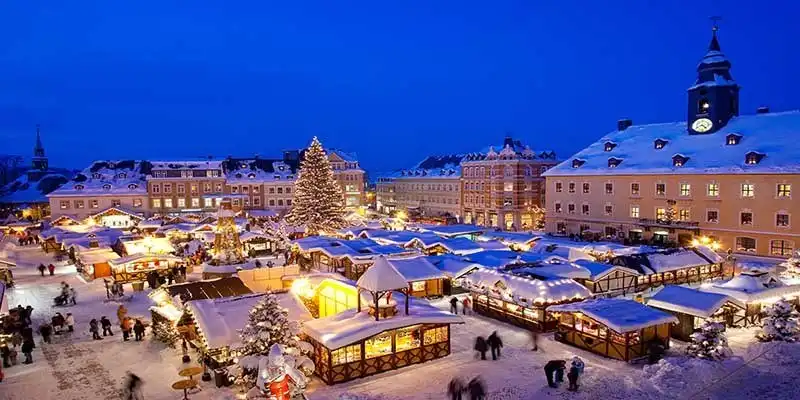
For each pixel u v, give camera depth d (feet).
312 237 190.19
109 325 102.01
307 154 236.02
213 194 335.47
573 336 93.09
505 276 108.68
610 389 75.00
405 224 261.85
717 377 78.23
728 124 213.66
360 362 80.64
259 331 70.03
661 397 72.23
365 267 152.46
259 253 208.64
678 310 94.32
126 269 150.10
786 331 91.86
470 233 211.20
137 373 83.66
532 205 297.33
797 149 180.96
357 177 368.48
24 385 79.56
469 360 87.40
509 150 298.35
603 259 153.28
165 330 96.68
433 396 74.18
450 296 133.28
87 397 75.46
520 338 98.48
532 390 75.25
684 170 202.69
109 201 319.47
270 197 347.97
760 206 182.70
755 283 105.91
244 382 69.97
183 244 200.03
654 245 203.62
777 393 73.10
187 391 76.74
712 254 150.61
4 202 366.43
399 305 89.45
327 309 103.86
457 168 355.15
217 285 102.22
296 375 61.57
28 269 180.04
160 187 326.85
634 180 220.84
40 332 103.76
